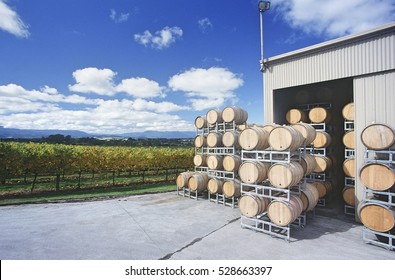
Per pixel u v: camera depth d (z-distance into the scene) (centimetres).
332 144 1176
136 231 747
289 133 727
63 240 675
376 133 686
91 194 1321
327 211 996
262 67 1127
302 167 805
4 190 1437
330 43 897
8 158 1323
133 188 1531
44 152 1416
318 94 1226
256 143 820
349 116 1002
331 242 672
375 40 806
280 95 1186
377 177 658
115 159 1667
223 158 1135
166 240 679
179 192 1339
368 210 655
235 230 761
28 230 750
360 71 836
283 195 757
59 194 1336
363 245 652
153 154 1844
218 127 1253
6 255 582
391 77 779
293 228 784
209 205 1077
